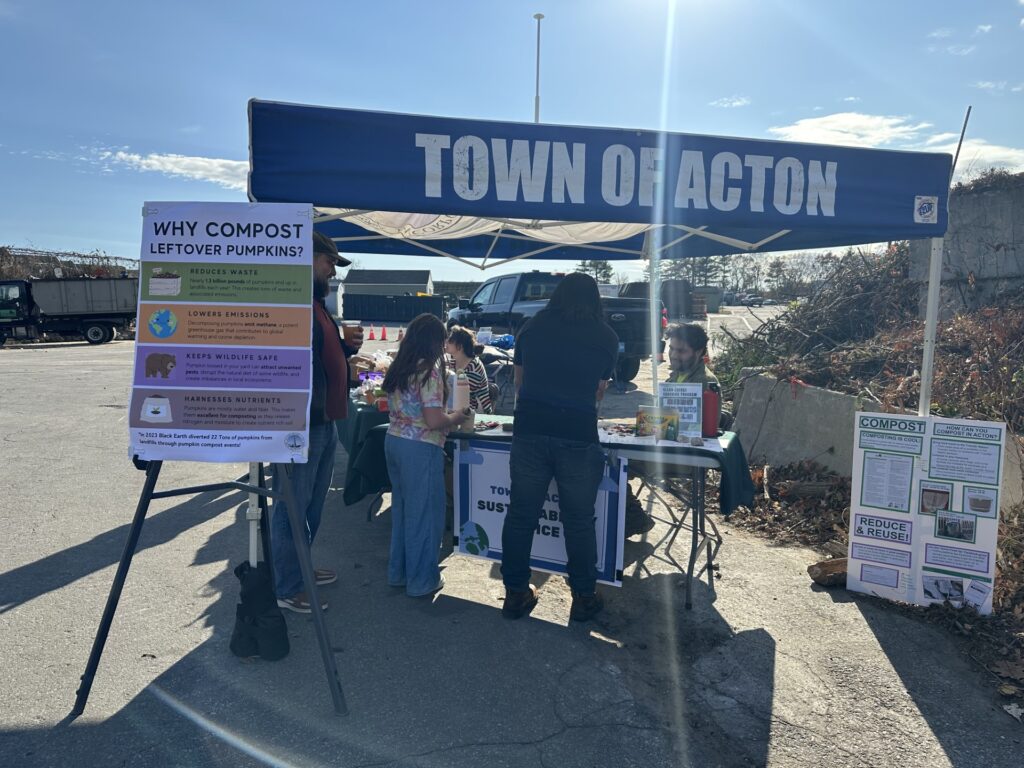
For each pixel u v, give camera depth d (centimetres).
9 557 450
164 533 498
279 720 286
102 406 1019
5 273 2959
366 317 3344
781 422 649
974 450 371
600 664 335
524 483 367
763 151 370
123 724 281
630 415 962
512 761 265
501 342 1026
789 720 294
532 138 345
